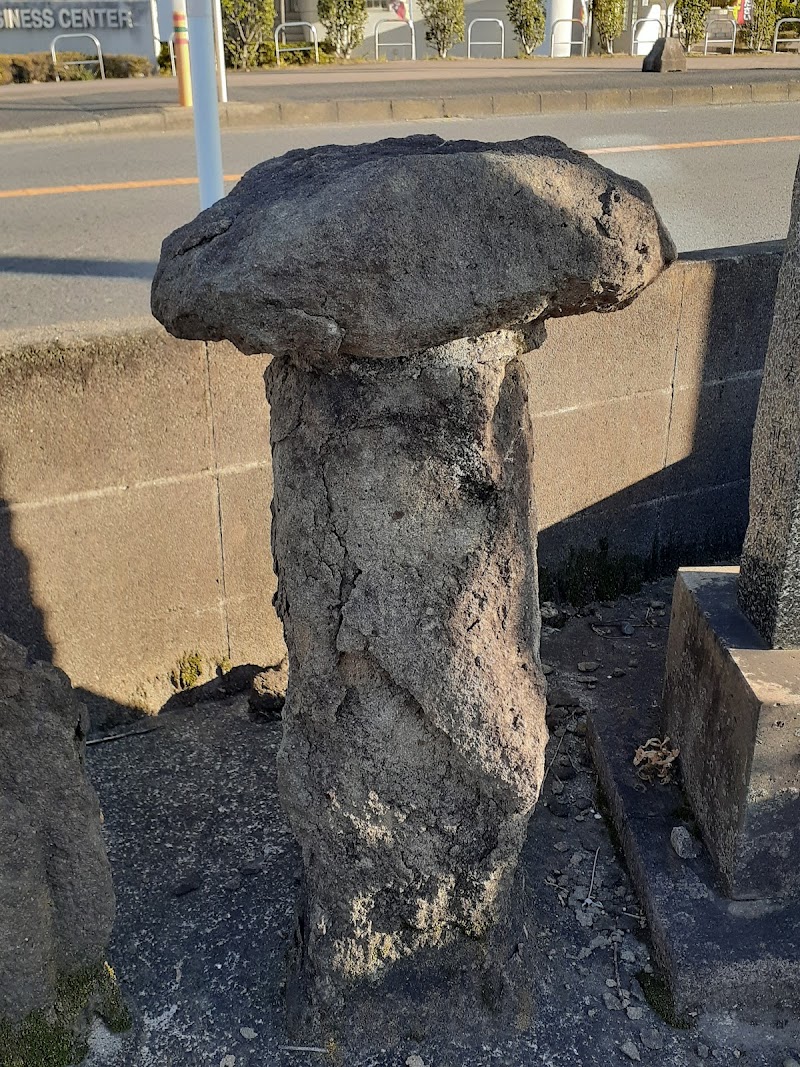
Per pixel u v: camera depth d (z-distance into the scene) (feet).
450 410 5.62
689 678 8.91
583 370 12.01
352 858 6.70
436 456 5.70
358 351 5.29
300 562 6.05
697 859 8.42
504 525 5.93
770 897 8.05
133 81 44.52
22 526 9.55
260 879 8.51
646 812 8.94
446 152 5.68
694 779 8.77
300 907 7.52
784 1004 7.64
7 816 6.38
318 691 6.31
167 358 9.70
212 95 13.24
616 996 7.60
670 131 31.55
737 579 8.89
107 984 7.24
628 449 12.78
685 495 13.48
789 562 7.73
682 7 63.98
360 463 5.74
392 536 5.86
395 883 6.77
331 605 6.07
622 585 13.35
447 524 5.84
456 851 6.70
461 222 5.02
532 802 6.49
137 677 10.69
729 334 12.78
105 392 9.52
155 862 8.73
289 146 27.89
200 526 10.48
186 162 26.27
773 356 7.86
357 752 6.40
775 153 27.96
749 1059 7.25
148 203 21.58
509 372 5.82
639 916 8.27
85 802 6.66
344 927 6.92
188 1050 7.12
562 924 8.20
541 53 65.00
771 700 7.42
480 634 6.06
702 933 7.77
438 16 61.67
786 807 7.75
